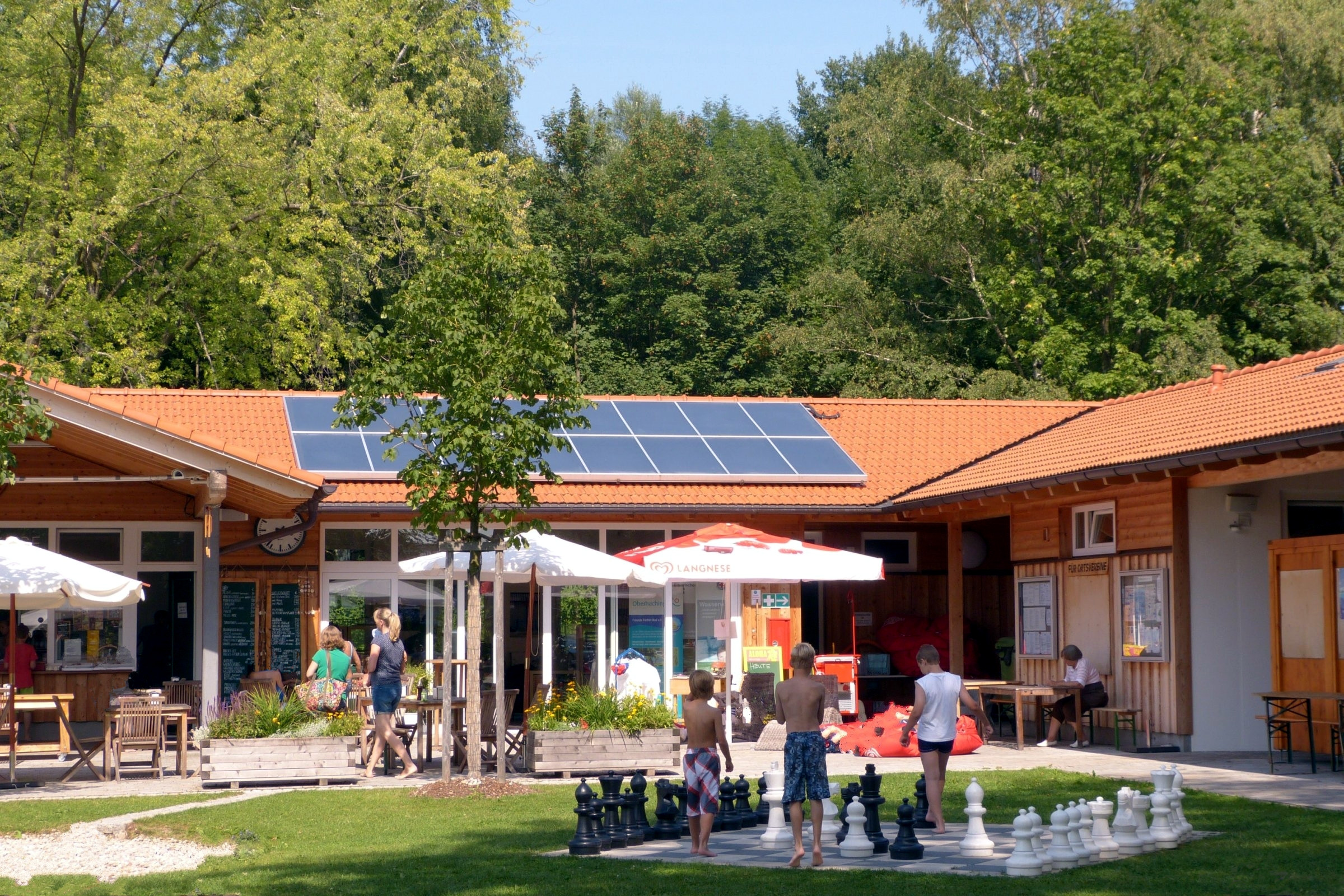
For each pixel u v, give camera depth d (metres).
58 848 11.36
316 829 12.10
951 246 42.22
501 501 21.31
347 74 37.41
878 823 10.91
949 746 11.80
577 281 47.59
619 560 17.94
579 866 10.08
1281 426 15.04
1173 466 15.97
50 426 14.60
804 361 44.78
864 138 45.91
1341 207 38.22
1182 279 38.31
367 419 14.52
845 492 22.89
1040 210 39.22
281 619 21.44
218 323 36.25
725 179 50.31
